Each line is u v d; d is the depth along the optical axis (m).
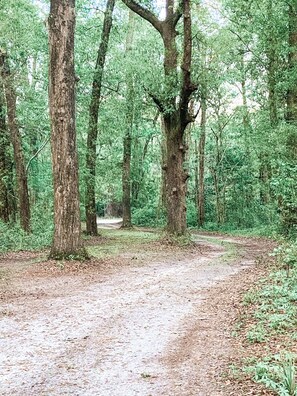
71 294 11.32
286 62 22.38
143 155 45.81
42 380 5.85
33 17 21.92
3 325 8.49
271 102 23.62
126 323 8.64
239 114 36.25
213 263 17.23
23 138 27.75
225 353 6.77
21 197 24.22
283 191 16.81
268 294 10.08
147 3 24.64
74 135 16.16
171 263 17.25
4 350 7.07
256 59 25.09
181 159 23.78
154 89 23.06
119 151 38.62
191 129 42.91
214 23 28.81
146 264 16.88
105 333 7.98
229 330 8.00
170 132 23.61
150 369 6.21
